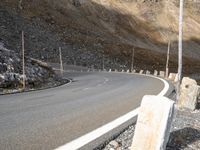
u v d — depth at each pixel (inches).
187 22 7165.4
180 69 637.9
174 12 6865.2
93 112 417.7
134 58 4726.9
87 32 4859.7
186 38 6619.1
